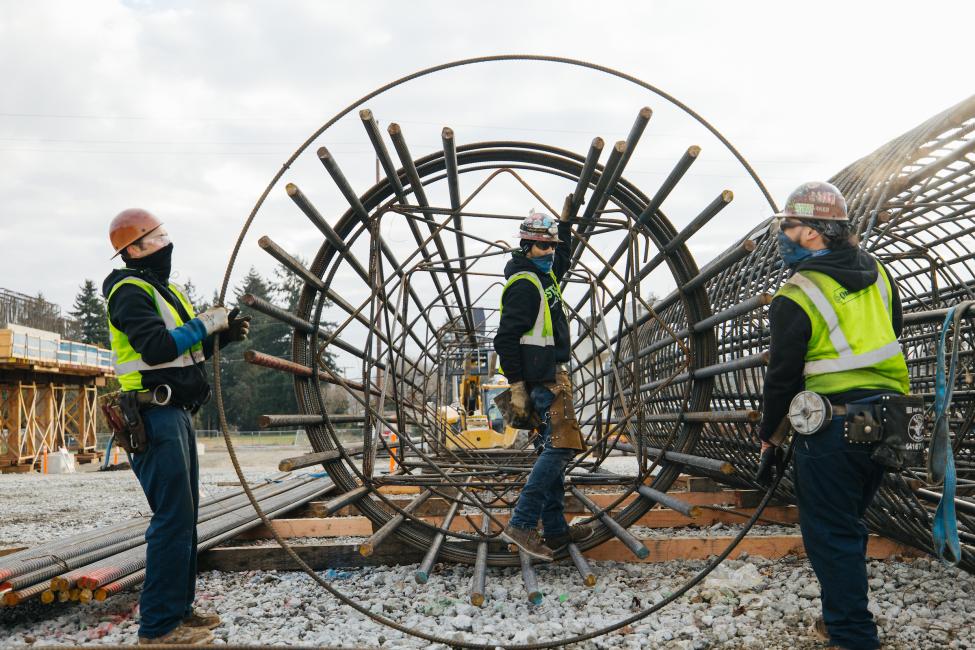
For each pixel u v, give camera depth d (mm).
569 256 4289
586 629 3297
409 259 4621
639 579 4141
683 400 4547
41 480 14562
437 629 3328
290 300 61906
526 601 3736
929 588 3742
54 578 3457
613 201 4375
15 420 21453
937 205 4727
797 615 3352
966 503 3604
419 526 4438
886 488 3799
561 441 3824
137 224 3215
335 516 6227
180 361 3164
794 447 2869
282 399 57156
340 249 4363
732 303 5266
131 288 3074
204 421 57656
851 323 2754
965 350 5688
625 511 4547
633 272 4246
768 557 4488
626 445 6555
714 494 5961
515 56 3375
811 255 2947
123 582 3619
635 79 3293
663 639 3131
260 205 3295
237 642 3143
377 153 3840
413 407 7391
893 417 2627
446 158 4074
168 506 3098
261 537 5465
